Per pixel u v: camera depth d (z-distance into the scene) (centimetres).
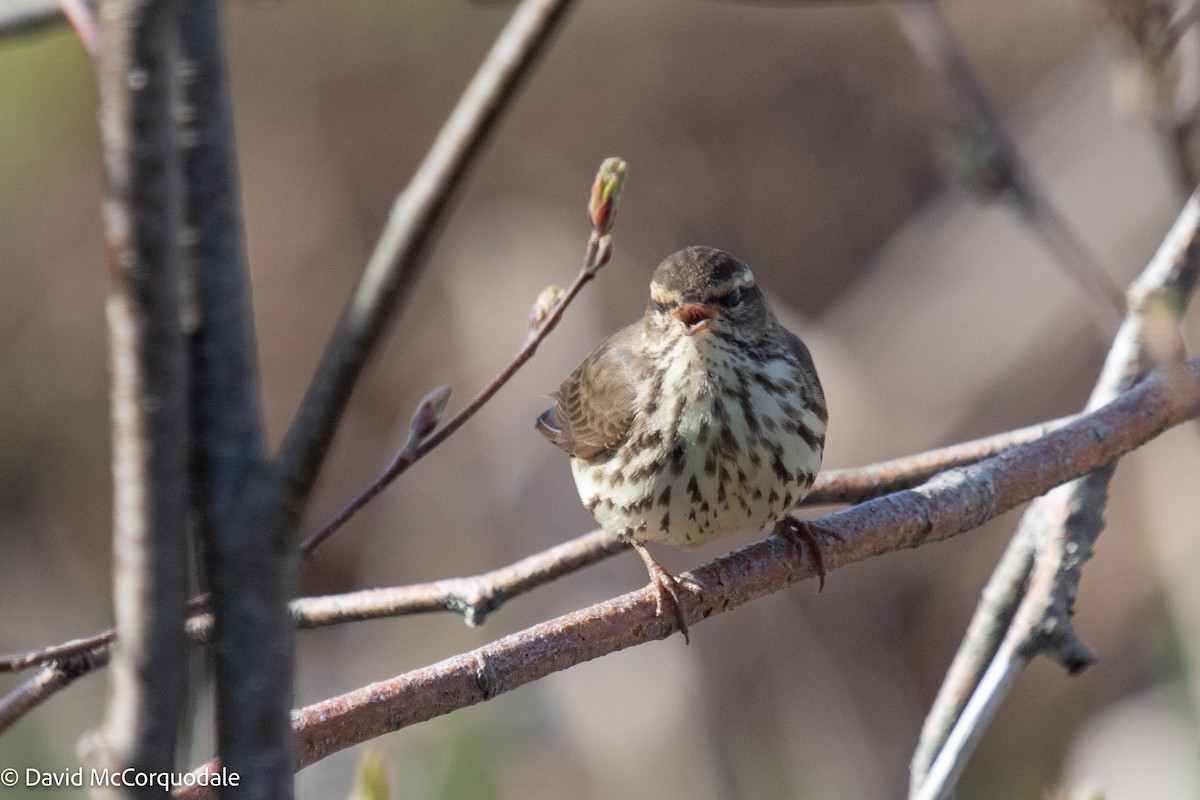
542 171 1775
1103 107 1639
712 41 1836
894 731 1479
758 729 1441
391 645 1443
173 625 310
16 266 1639
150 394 302
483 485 1518
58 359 1639
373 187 1756
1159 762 1318
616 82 1819
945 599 1536
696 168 1812
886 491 718
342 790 1238
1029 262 1630
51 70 1598
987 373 1608
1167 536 1328
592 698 1348
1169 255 648
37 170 1633
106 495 1616
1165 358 612
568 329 1593
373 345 357
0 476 1605
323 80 1747
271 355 1716
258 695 324
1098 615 1468
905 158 1798
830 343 1650
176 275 301
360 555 1559
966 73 806
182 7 318
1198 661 1262
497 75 418
